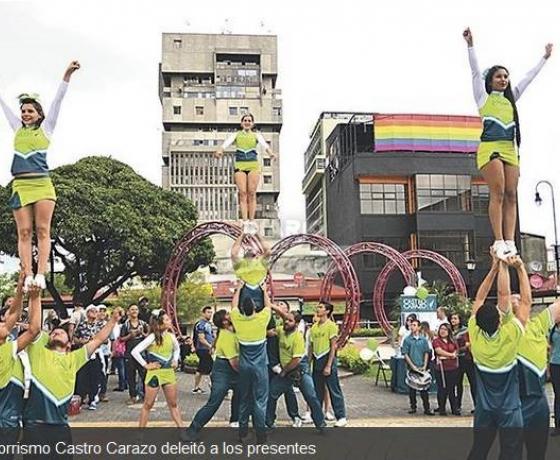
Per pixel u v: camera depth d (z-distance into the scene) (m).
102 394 13.36
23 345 5.86
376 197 46.09
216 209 74.06
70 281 29.19
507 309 6.23
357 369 18.58
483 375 6.12
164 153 76.19
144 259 26.33
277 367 9.61
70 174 26.44
